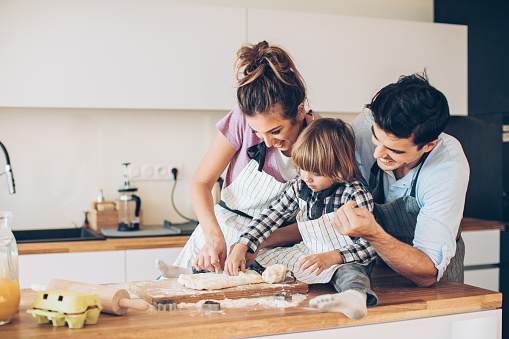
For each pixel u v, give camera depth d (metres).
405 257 1.58
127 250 2.96
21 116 3.37
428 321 1.51
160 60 3.17
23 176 3.38
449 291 1.62
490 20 3.57
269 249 1.89
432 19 4.04
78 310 1.28
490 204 3.74
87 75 3.07
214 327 1.31
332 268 1.62
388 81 3.56
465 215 3.94
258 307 1.46
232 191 2.03
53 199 3.44
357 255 1.68
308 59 3.40
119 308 1.39
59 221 3.45
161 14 3.16
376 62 3.53
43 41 3.00
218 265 1.79
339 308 1.32
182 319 1.35
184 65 3.20
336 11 3.83
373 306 1.47
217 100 3.26
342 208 1.55
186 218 3.65
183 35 3.19
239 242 1.81
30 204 3.40
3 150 3.18
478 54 3.68
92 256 2.90
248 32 3.29
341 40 3.46
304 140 1.72
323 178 1.73
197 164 3.66
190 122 3.64
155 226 3.50
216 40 3.24
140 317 1.38
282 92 1.68
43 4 2.99
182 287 1.60
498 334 1.59
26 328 1.30
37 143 3.40
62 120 3.44
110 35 3.09
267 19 3.32
